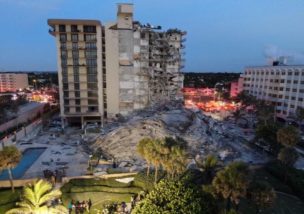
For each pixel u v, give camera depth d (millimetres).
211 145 62594
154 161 35438
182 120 78688
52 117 101688
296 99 97312
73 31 82312
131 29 87312
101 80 86938
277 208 36438
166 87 101812
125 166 48750
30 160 54281
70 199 34969
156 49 98312
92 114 87625
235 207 30984
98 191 38312
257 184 28141
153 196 25906
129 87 90750
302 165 56375
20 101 129125
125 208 33938
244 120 103562
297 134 47562
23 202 28016
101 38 85375
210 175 39094
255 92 124312
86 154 57719
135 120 76250
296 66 97562
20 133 76875
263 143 60594
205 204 24906
